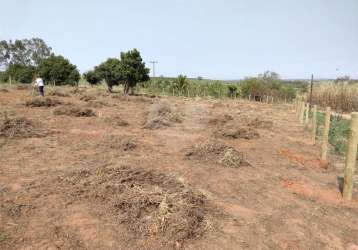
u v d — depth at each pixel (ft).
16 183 16.66
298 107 56.70
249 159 25.04
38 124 32.01
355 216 15.80
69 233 12.10
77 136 28.94
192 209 13.66
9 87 87.30
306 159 26.78
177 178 17.44
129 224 12.78
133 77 99.25
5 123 28.37
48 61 129.70
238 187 18.45
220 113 56.44
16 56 211.41
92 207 14.19
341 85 84.43
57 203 14.47
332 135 37.81
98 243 11.58
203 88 132.87
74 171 18.19
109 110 49.49
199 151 24.22
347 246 12.91
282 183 19.95
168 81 140.97
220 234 12.83
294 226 14.16
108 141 27.04
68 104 50.19
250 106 85.71
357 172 23.12
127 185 15.58
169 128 36.94
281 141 33.94
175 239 11.89
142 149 25.59
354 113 17.33
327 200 17.67
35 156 21.85
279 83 137.08
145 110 51.52
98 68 113.39
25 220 12.89
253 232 13.29
